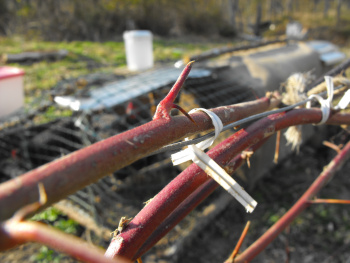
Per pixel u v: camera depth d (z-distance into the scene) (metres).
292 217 1.36
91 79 3.76
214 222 3.37
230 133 2.60
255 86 3.23
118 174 3.48
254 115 0.76
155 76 3.44
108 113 3.27
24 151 3.48
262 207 3.62
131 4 13.53
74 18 11.49
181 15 15.23
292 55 4.13
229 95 3.10
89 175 0.41
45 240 0.33
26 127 3.51
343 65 1.22
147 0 13.85
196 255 2.95
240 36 16.19
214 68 3.42
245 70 3.50
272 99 0.91
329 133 4.64
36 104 4.00
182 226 3.00
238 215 3.49
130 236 0.61
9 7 11.55
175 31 14.46
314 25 18.59
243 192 0.64
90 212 3.00
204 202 3.33
